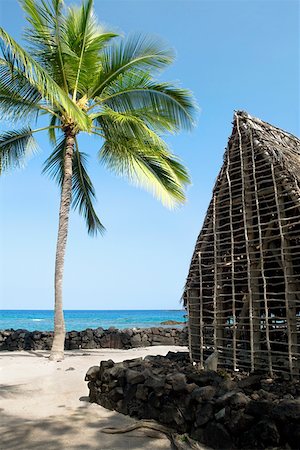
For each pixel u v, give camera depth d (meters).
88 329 17.95
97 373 7.37
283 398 5.24
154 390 5.96
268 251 8.29
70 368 10.84
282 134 9.93
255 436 4.55
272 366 7.50
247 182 8.41
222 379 6.02
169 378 5.83
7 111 12.73
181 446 4.89
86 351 15.94
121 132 13.73
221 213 8.87
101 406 6.96
